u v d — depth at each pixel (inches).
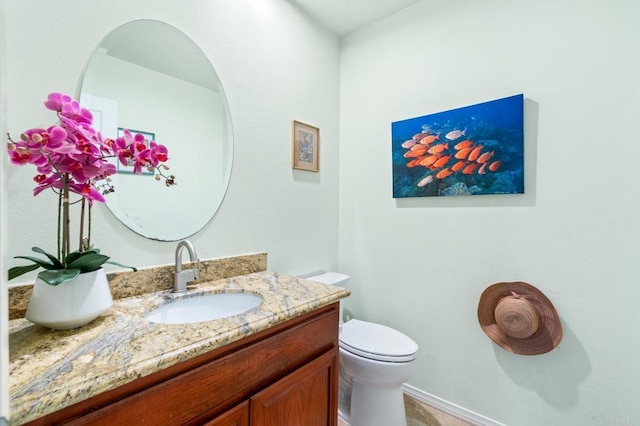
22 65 31.8
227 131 52.5
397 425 52.1
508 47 54.6
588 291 47.5
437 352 63.5
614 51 45.3
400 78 69.1
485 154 56.6
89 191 28.7
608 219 45.9
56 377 19.4
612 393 45.6
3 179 12.9
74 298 26.8
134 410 21.4
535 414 51.9
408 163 67.2
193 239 47.4
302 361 36.2
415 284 67.0
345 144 79.7
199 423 25.3
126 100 40.3
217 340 26.1
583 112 47.7
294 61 65.9
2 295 13.1
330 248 77.4
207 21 49.3
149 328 27.8
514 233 54.3
